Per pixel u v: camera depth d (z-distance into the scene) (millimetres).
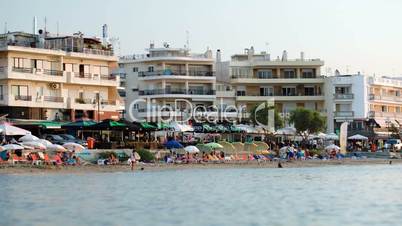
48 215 36750
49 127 85062
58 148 70750
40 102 94375
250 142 96875
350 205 41875
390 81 154375
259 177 66688
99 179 61781
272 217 36500
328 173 74688
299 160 95375
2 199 43906
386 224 34156
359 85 143250
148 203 42469
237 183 58688
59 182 57562
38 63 95250
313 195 48219
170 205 41500
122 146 81125
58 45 100500
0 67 92688
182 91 130625
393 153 113625
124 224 33750
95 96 102250
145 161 80688
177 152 84562
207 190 51562
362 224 34125
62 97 97312
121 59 136375
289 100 144125
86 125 75500
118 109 104688
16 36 99062
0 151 69625
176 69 132375
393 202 43625
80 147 74750
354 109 143625
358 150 118938
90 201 43250
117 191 50031
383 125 145250
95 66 102438
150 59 131750
